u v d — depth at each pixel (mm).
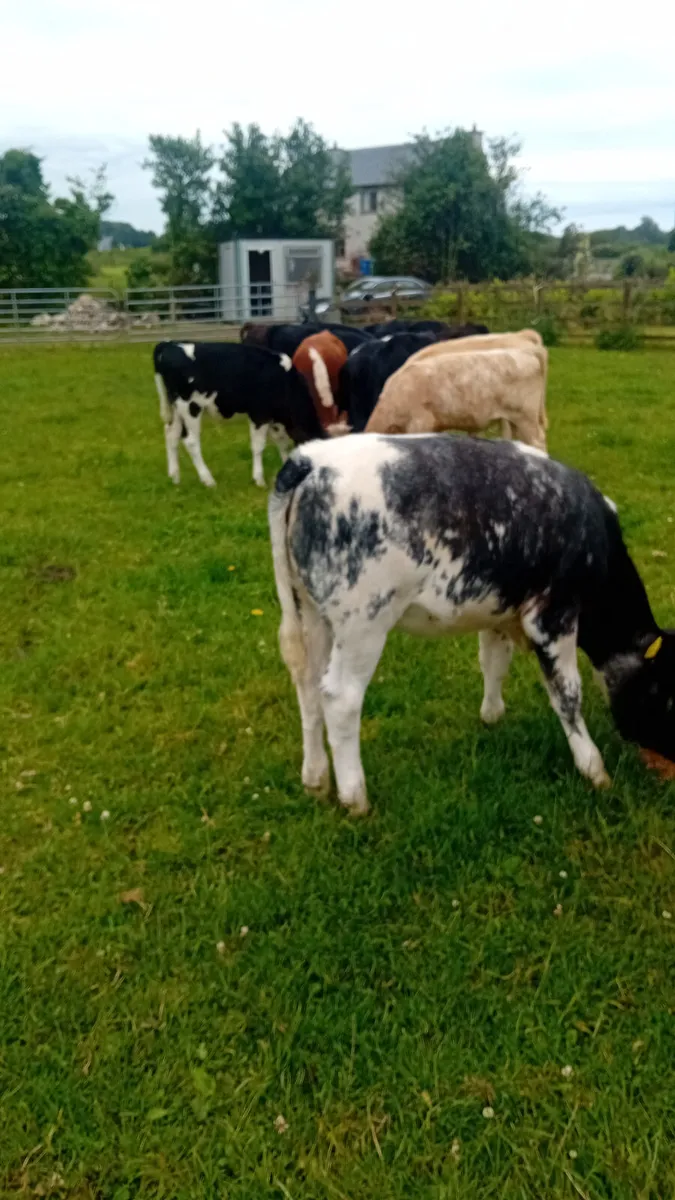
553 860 3797
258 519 8242
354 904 3572
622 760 4316
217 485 9477
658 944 3355
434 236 48438
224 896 3629
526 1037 3020
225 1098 2852
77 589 6719
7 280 38188
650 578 6547
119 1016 3137
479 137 52906
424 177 47906
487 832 3928
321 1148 2703
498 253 48656
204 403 9203
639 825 3941
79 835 4082
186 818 4152
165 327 29453
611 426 11633
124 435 11984
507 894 3631
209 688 5305
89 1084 2896
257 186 42750
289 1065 2949
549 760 4445
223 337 26734
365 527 3549
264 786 4363
